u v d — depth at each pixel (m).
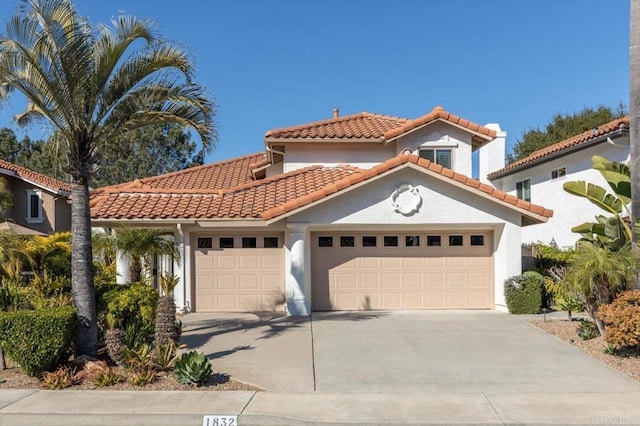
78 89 8.52
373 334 11.13
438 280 14.38
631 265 9.39
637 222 10.08
